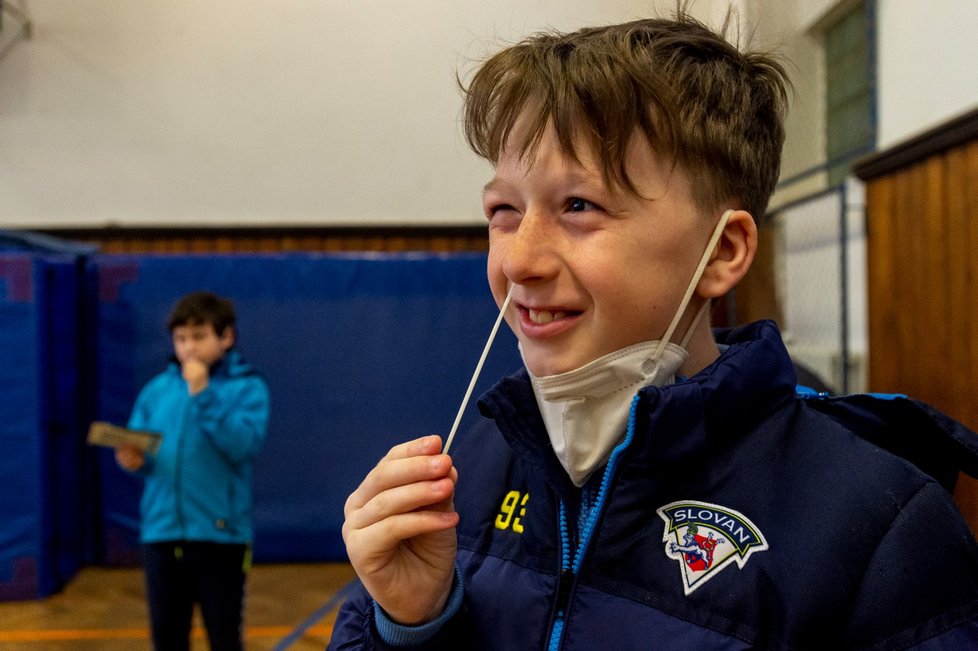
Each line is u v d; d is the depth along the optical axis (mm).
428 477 499
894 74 2412
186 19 3758
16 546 2520
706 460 524
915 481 484
